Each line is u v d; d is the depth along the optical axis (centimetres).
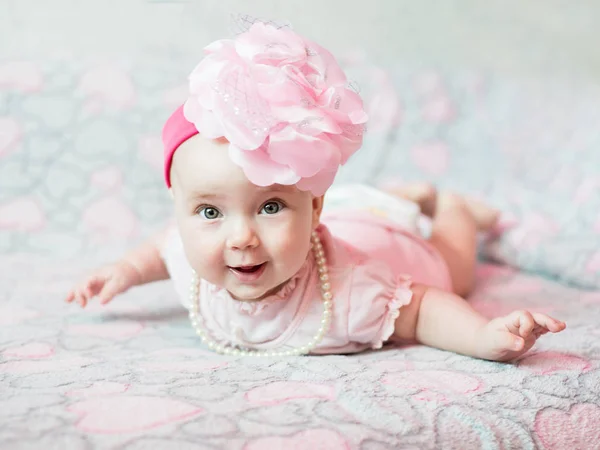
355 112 102
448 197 172
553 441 89
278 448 76
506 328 103
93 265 166
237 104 93
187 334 125
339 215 142
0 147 193
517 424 88
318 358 108
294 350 112
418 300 116
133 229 189
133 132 201
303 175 95
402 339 119
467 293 154
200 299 116
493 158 219
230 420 80
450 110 227
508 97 229
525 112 226
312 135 96
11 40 217
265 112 93
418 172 216
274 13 232
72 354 111
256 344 114
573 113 221
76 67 205
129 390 89
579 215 179
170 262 127
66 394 87
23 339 117
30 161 193
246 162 93
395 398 90
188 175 99
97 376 95
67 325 127
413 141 221
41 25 218
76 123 199
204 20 226
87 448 73
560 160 210
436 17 244
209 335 116
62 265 166
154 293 150
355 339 113
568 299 149
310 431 80
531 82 233
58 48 220
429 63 240
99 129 200
